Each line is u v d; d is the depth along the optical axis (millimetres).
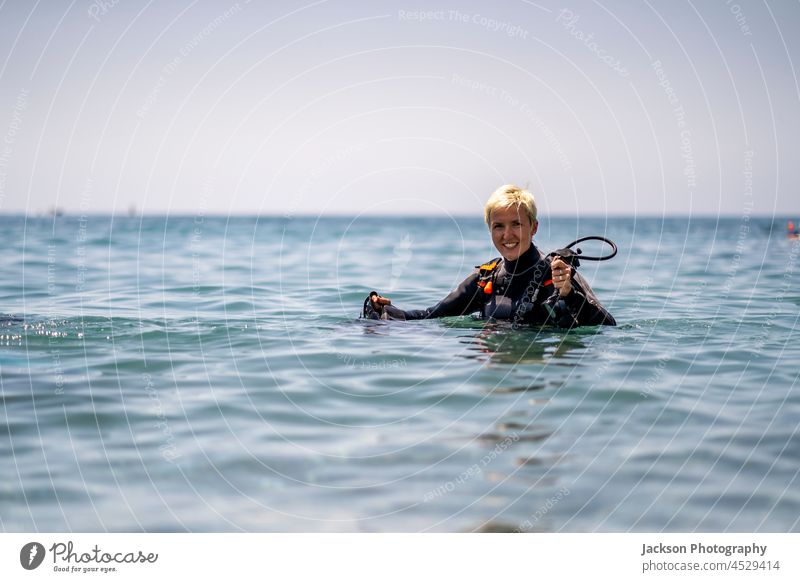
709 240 18641
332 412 3121
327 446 2758
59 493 2424
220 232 23141
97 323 4930
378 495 2406
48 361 3920
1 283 7418
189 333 4648
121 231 22734
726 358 3994
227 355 4082
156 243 15312
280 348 4230
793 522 2266
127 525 2256
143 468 2582
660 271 9289
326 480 2494
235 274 8703
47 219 34938
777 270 9328
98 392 3387
